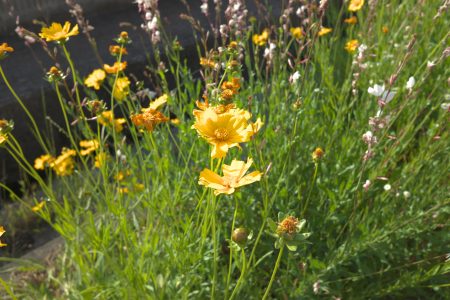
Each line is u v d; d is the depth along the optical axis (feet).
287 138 2.66
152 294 2.35
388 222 2.50
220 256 2.62
